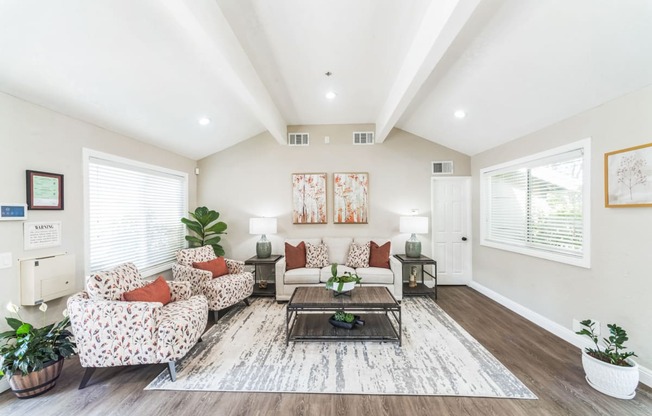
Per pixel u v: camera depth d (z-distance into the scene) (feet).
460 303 12.21
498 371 7.09
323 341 8.77
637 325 6.64
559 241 9.18
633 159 6.63
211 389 6.49
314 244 14.07
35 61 6.10
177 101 9.37
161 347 6.64
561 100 8.02
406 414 5.69
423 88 9.87
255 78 9.09
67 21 5.44
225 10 6.42
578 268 8.27
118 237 10.09
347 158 15.01
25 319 6.95
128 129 10.02
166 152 12.75
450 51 7.43
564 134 8.80
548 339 8.79
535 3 5.50
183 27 6.00
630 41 5.59
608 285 7.33
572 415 5.59
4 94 6.53
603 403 5.91
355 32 7.24
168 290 8.61
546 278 9.57
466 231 15.07
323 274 12.47
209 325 10.03
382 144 14.94
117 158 9.91
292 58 8.46
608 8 5.14
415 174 14.94
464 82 8.89
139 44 6.50
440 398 6.16
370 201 14.99
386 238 14.61
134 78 7.61
